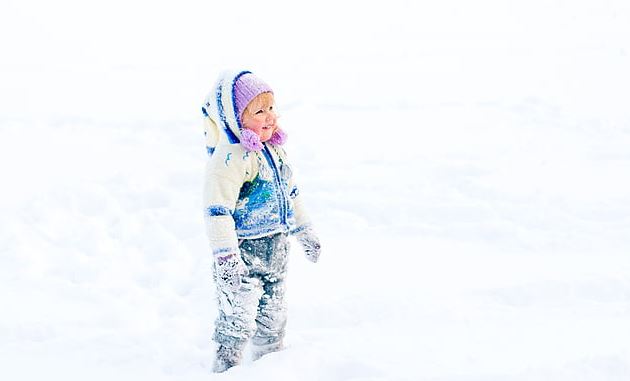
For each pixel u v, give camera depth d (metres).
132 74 12.04
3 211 5.71
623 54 12.41
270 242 3.26
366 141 7.52
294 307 4.04
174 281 4.65
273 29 18.59
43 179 6.50
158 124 8.28
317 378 3.28
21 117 8.58
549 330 3.70
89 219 5.60
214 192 3.06
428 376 3.18
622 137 7.40
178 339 3.82
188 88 10.77
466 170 6.46
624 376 3.13
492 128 7.92
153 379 3.42
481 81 10.68
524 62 12.23
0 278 4.62
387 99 9.45
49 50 15.34
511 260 4.74
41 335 3.92
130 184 6.34
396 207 5.70
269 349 3.44
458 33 17.00
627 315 3.88
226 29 18.69
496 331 3.71
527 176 6.30
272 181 3.22
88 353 3.69
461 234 5.21
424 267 4.66
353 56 13.90
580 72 11.04
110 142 7.67
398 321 3.88
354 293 4.20
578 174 6.34
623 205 5.59
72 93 10.28
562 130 7.75
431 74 11.44
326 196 5.95
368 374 3.27
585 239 4.97
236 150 3.10
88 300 4.36
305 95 9.82
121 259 4.99
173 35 17.73
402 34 17.28
